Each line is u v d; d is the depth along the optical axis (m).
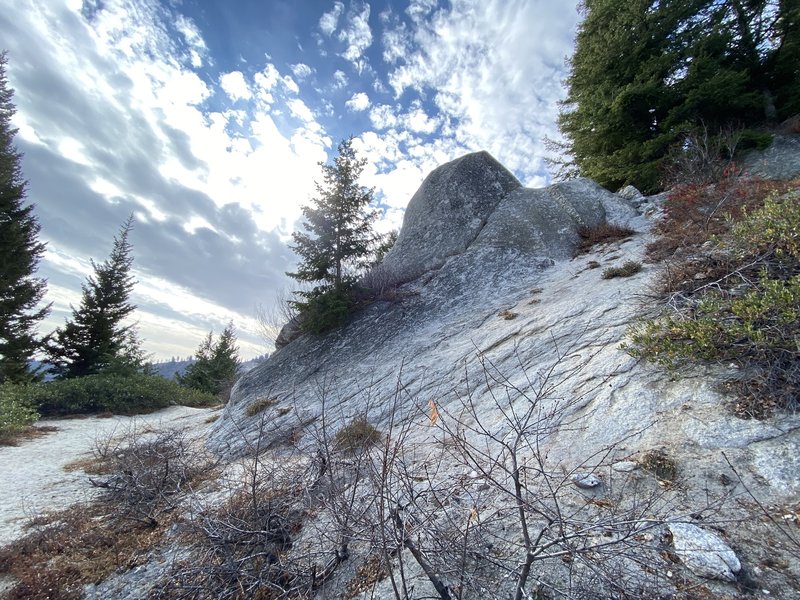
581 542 2.29
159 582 3.44
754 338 3.43
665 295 5.11
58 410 13.50
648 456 3.15
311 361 9.26
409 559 2.93
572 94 15.77
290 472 4.12
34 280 17.80
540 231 11.51
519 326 6.93
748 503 2.54
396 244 13.74
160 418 13.48
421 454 4.47
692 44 12.39
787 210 4.28
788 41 11.95
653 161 12.84
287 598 2.95
